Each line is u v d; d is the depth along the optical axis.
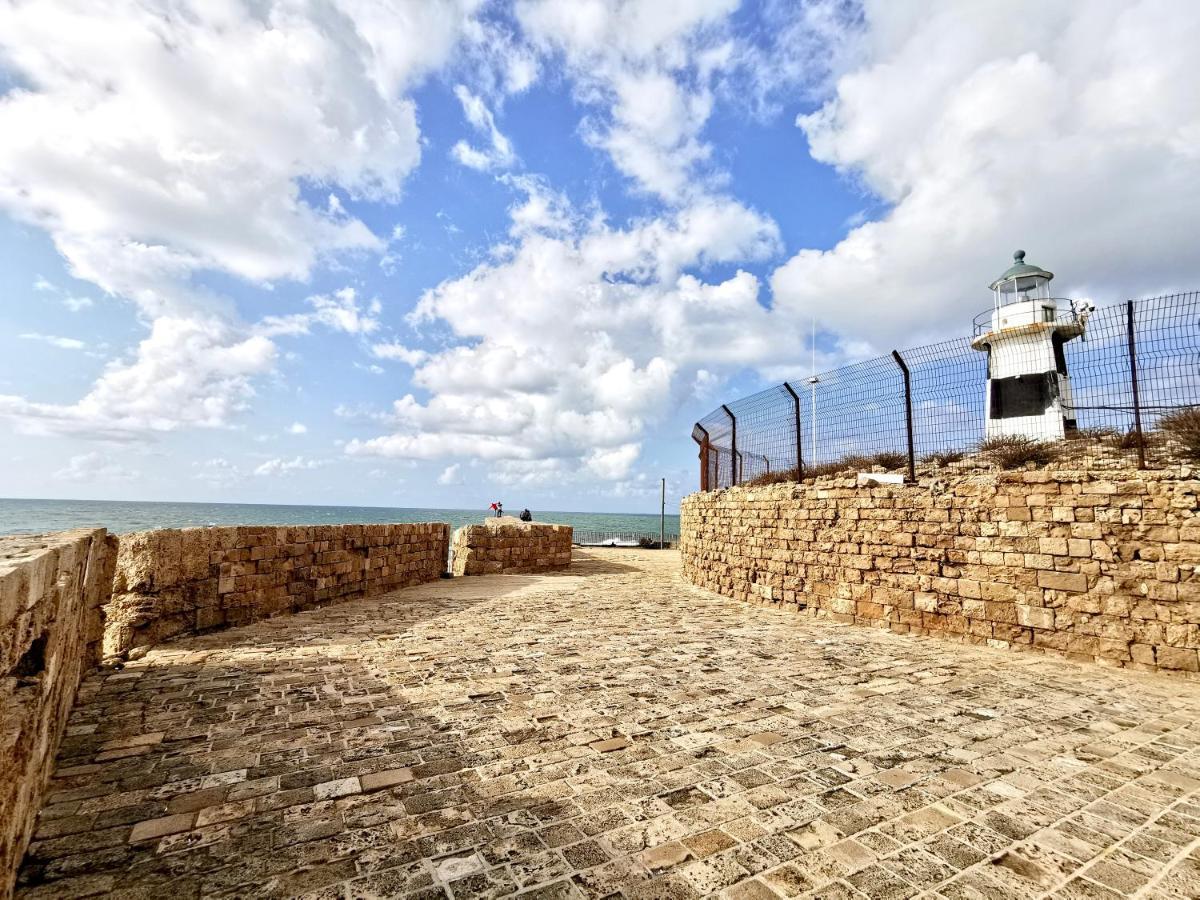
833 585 10.59
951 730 4.90
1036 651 7.93
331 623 9.31
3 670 2.24
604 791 3.70
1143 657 7.05
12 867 2.55
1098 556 7.50
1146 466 7.93
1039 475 8.12
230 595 8.90
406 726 4.80
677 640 8.46
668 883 2.75
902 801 3.62
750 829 3.26
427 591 13.98
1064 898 2.69
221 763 4.05
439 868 2.85
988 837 3.22
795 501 11.51
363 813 3.39
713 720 5.04
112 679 6.07
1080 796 3.73
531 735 4.64
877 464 13.09
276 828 3.21
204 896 2.62
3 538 4.32
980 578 8.56
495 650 7.57
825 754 4.35
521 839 3.13
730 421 15.01
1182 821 3.42
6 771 2.41
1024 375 16.92
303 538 10.66
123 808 3.41
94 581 6.41
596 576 18.75
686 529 17.67
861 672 6.78
